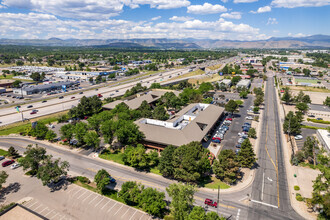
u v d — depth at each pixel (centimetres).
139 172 8538
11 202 6906
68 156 9875
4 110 16662
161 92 19325
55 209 6606
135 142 10056
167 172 7838
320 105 17962
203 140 11088
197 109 14250
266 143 11006
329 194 6003
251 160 8531
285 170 8625
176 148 8350
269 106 17725
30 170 8825
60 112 16475
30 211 5653
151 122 11462
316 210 6425
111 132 10169
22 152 10425
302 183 7794
